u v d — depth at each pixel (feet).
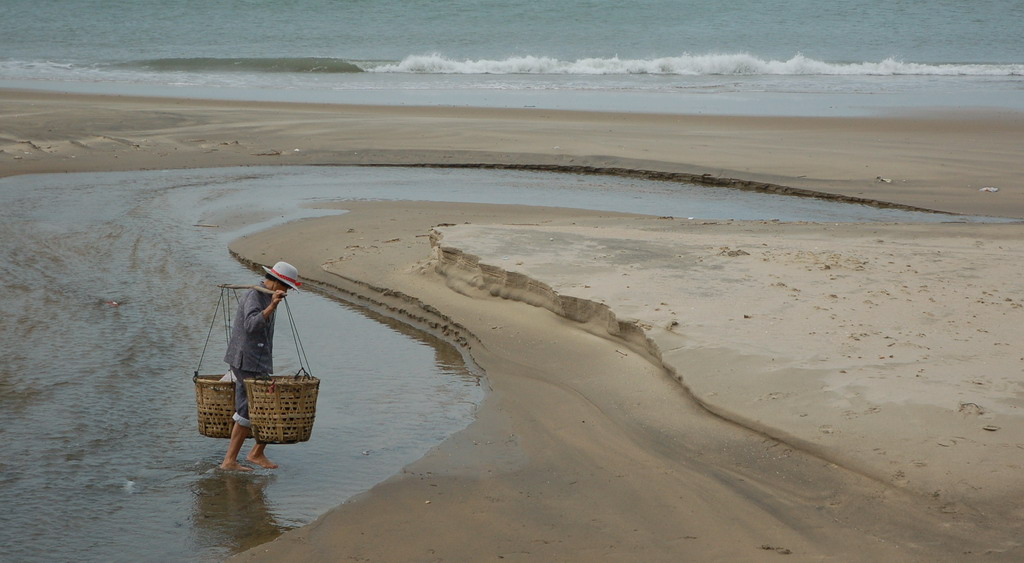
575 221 52.80
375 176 72.49
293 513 20.18
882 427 22.02
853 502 19.54
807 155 79.10
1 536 18.89
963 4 246.06
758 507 19.72
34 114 91.97
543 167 77.00
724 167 73.87
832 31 214.07
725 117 102.12
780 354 26.99
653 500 20.27
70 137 83.25
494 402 27.12
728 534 18.58
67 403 26.63
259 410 21.44
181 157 77.71
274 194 63.87
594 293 33.24
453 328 34.81
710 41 197.16
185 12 212.84
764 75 162.81
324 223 53.57
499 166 77.25
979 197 64.44
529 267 36.76
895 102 122.83
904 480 19.84
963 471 19.84
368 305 39.09
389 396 28.02
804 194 67.15
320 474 22.29
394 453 23.63
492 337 32.91
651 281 34.96
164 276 42.39
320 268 44.09
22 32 188.96
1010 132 93.61
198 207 59.00
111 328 34.22
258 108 103.24
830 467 20.98
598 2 232.94
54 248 47.21
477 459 22.97
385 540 18.62
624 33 201.98
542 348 31.48
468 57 173.58
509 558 17.74
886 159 77.71
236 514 20.10
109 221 54.13
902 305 32.01
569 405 26.48
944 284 35.14
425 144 83.20
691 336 28.78
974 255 40.78
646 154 78.79
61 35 187.11
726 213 59.77
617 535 18.65
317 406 27.04
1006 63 180.34
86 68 151.23
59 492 21.03
